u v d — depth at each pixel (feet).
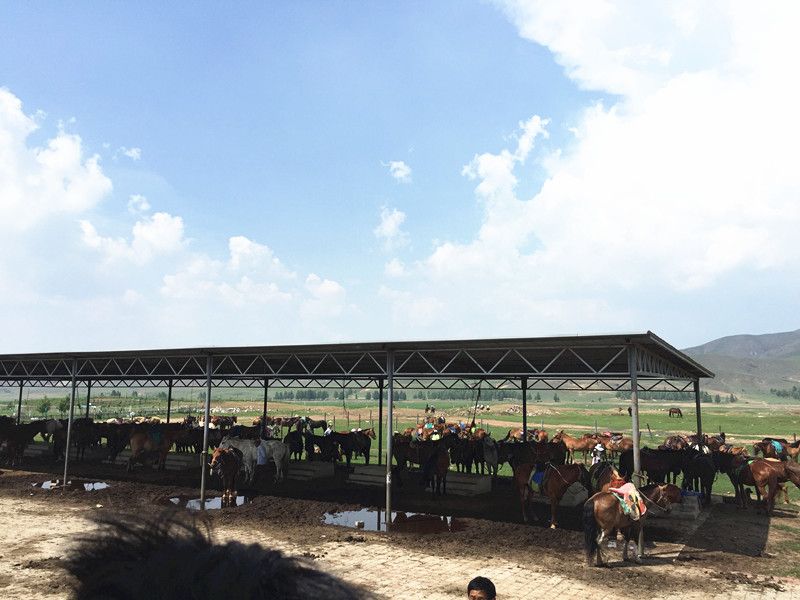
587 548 42.50
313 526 54.39
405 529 53.47
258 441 81.15
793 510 66.59
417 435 115.75
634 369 46.06
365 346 53.78
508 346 49.08
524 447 80.74
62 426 102.94
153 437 91.71
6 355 76.18
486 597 15.12
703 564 43.27
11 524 53.36
